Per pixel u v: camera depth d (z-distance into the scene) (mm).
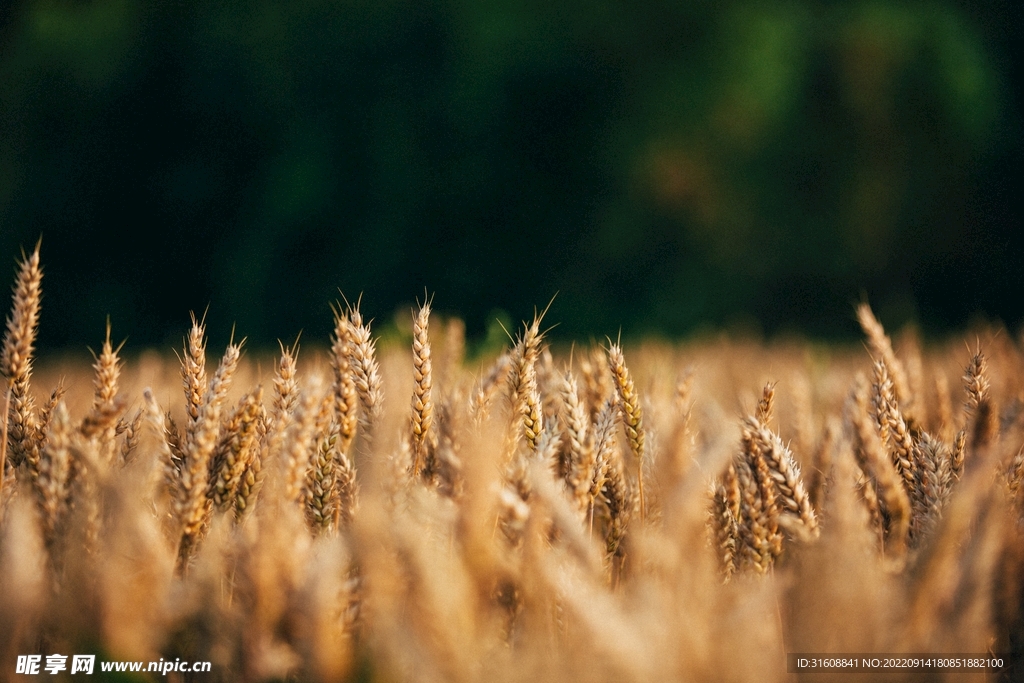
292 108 22672
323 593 1062
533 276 22078
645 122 21438
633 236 21609
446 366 2635
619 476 1610
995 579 1328
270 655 1116
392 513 1277
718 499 1541
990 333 2875
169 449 1564
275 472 1471
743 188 21688
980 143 22016
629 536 1509
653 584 1143
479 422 1556
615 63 21359
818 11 22375
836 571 1073
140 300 25219
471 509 1221
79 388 3041
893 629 1093
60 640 1168
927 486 1600
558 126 21984
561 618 1235
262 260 22219
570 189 22094
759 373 4387
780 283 22078
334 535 1411
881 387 1832
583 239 22000
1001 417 1854
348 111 22375
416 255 21922
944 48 21422
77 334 25328
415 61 22094
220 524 1295
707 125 21344
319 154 22281
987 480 1517
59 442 1356
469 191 21844
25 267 1678
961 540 1413
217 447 1473
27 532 1181
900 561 1323
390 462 1367
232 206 24156
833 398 2865
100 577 1141
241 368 2998
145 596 1145
